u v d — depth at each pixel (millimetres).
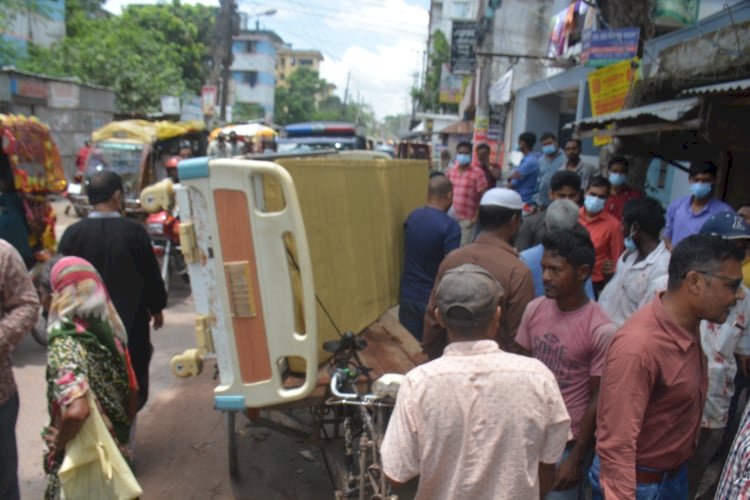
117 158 10781
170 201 3297
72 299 2590
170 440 4738
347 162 3977
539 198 8375
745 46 5973
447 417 1862
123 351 2830
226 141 14219
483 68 15453
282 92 73438
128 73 24281
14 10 21078
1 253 2916
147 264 4234
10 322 2877
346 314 3785
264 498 3965
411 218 4430
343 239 3793
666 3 7719
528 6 17406
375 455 2662
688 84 6750
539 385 1890
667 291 2291
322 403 3277
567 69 13805
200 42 38219
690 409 2301
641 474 2357
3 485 3025
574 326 2738
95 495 2527
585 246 2676
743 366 3416
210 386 5801
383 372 3637
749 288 3307
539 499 1987
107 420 2701
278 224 3041
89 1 32125
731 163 5684
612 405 2229
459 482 1862
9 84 15711
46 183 7098
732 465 1787
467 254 3242
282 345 3119
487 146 9336
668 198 8375
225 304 3092
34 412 5055
